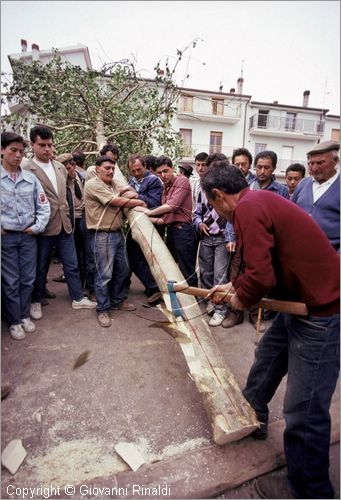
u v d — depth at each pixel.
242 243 1.38
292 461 1.46
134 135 5.14
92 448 1.71
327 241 1.41
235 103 16.62
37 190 2.65
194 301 2.38
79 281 3.23
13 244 2.52
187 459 1.63
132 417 1.92
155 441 1.77
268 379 1.72
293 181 3.72
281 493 1.51
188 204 3.18
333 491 1.46
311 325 1.37
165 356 2.52
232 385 1.86
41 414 1.91
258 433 1.75
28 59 7.89
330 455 1.73
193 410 1.99
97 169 2.85
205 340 2.13
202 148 16.30
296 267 1.36
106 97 5.09
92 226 2.88
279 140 17.92
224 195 1.50
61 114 5.04
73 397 2.05
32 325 2.76
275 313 3.17
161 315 3.20
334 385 1.41
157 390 2.14
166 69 4.94
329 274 1.37
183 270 3.30
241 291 1.40
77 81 4.82
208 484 1.52
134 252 3.43
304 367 1.40
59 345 2.58
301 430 1.40
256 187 3.03
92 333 2.79
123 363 2.39
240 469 1.59
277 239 1.37
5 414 1.89
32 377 2.20
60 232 2.98
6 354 2.42
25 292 2.70
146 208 3.05
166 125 4.77
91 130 5.18
